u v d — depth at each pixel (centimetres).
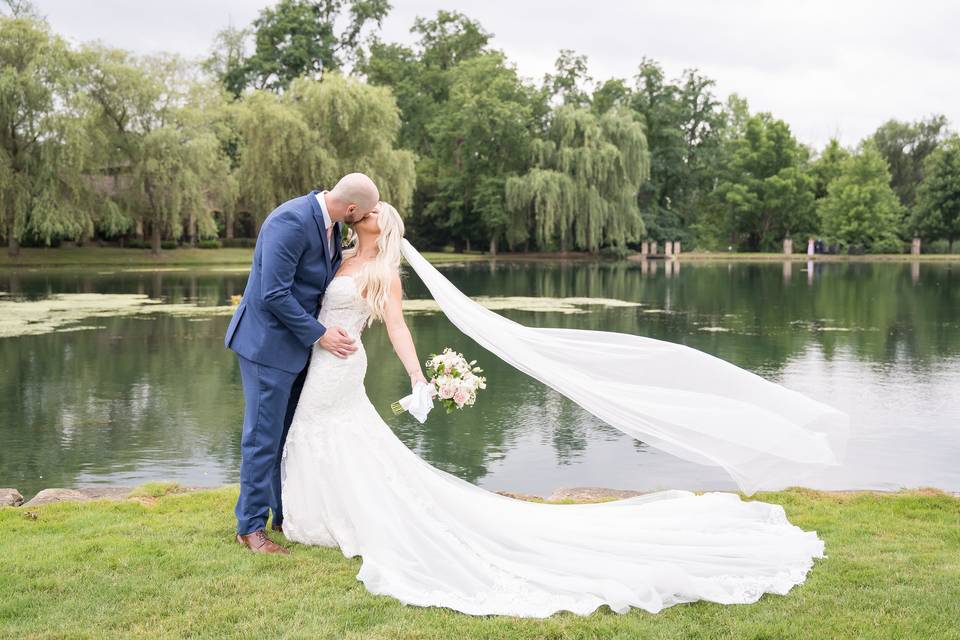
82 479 616
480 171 4803
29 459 668
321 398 350
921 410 823
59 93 2969
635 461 661
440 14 5447
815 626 278
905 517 419
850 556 350
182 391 937
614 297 2200
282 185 3575
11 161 3027
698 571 323
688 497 404
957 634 270
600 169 4244
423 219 5119
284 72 5034
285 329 348
